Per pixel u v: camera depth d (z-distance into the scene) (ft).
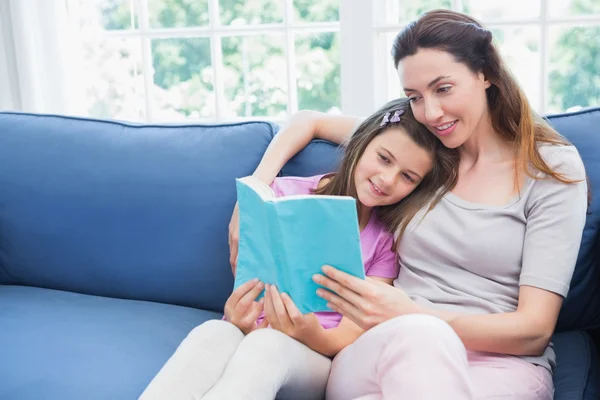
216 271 5.42
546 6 6.72
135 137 5.77
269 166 5.20
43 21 7.74
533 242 4.39
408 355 3.55
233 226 5.02
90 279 5.68
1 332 4.87
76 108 8.14
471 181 4.73
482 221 4.57
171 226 5.48
